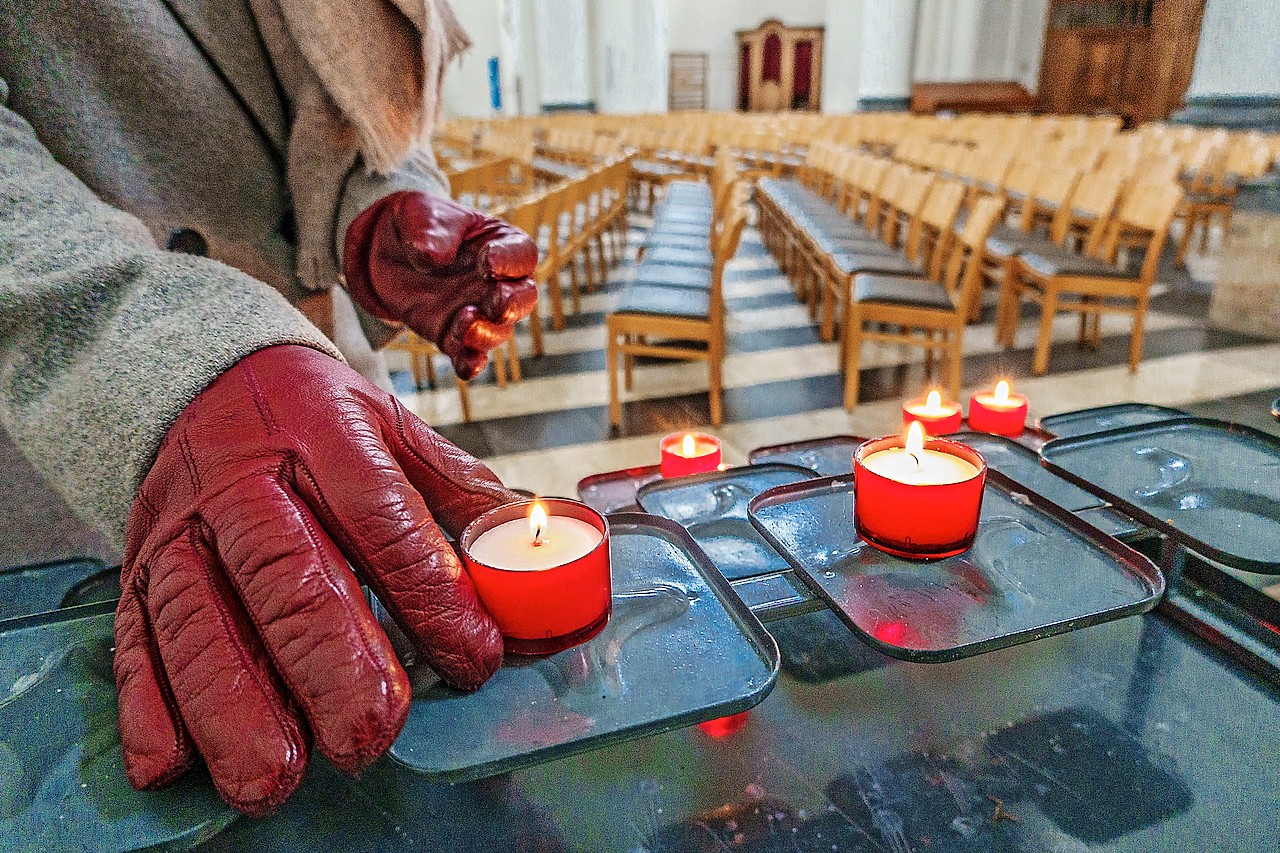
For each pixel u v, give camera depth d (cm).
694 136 772
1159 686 58
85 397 39
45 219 42
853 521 59
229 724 32
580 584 43
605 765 53
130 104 63
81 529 77
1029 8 1371
